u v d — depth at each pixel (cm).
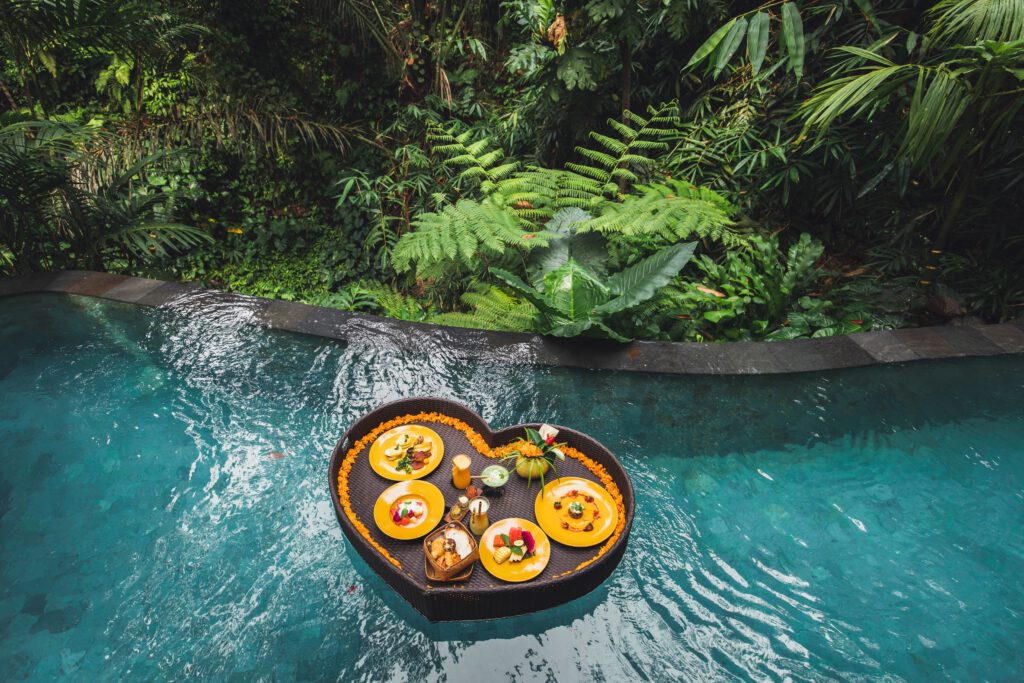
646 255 452
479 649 208
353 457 257
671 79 547
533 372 348
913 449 298
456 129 593
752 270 432
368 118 644
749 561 242
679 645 210
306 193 643
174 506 263
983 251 444
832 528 256
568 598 207
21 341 371
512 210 445
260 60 605
